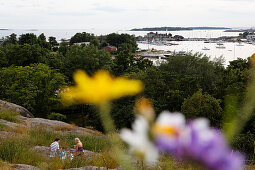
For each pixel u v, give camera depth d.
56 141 9.06
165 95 28.98
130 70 39.78
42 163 7.72
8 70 31.11
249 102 0.64
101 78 0.66
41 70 31.95
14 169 7.12
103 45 148.38
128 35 152.75
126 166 0.70
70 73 39.31
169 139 0.50
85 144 11.53
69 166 7.54
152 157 0.51
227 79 24.48
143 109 0.54
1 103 19.86
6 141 9.79
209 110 16.56
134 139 0.52
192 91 29.23
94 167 7.05
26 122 16.48
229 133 0.59
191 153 0.49
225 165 0.48
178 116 0.52
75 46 42.78
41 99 31.34
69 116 37.84
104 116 0.68
